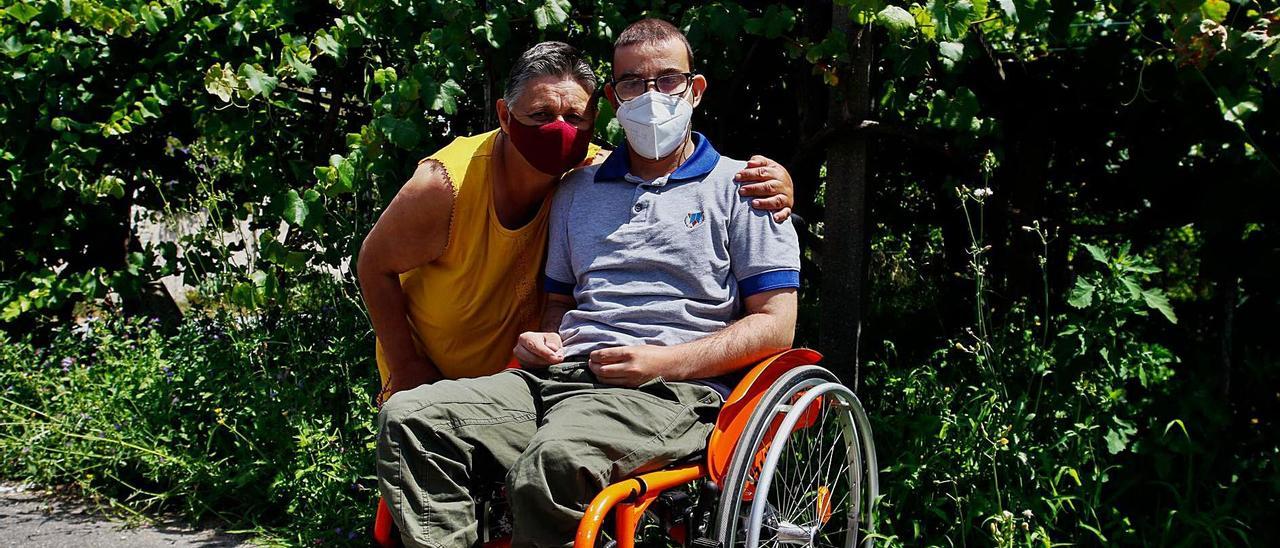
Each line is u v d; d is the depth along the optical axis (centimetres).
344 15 389
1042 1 312
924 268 452
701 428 239
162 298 551
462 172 260
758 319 244
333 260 394
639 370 235
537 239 273
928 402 333
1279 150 318
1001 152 386
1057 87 390
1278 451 287
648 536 305
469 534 218
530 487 208
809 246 393
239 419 397
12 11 476
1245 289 330
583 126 260
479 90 411
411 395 223
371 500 340
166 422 402
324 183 364
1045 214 439
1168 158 370
